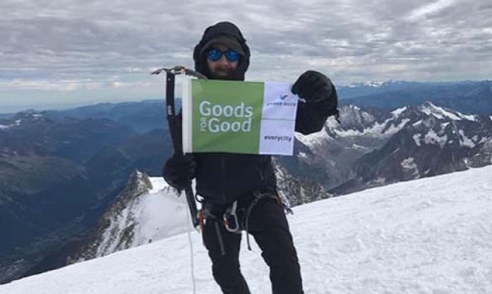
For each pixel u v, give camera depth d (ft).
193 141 6.82
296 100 6.84
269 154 6.86
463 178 26.30
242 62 7.00
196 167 7.02
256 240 6.84
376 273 10.19
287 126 6.84
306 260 12.69
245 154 6.89
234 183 6.84
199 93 6.78
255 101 6.83
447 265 9.66
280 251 6.54
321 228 18.21
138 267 19.03
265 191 6.95
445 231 12.10
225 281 7.02
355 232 14.29
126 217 218.59
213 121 6.80
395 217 16.92
